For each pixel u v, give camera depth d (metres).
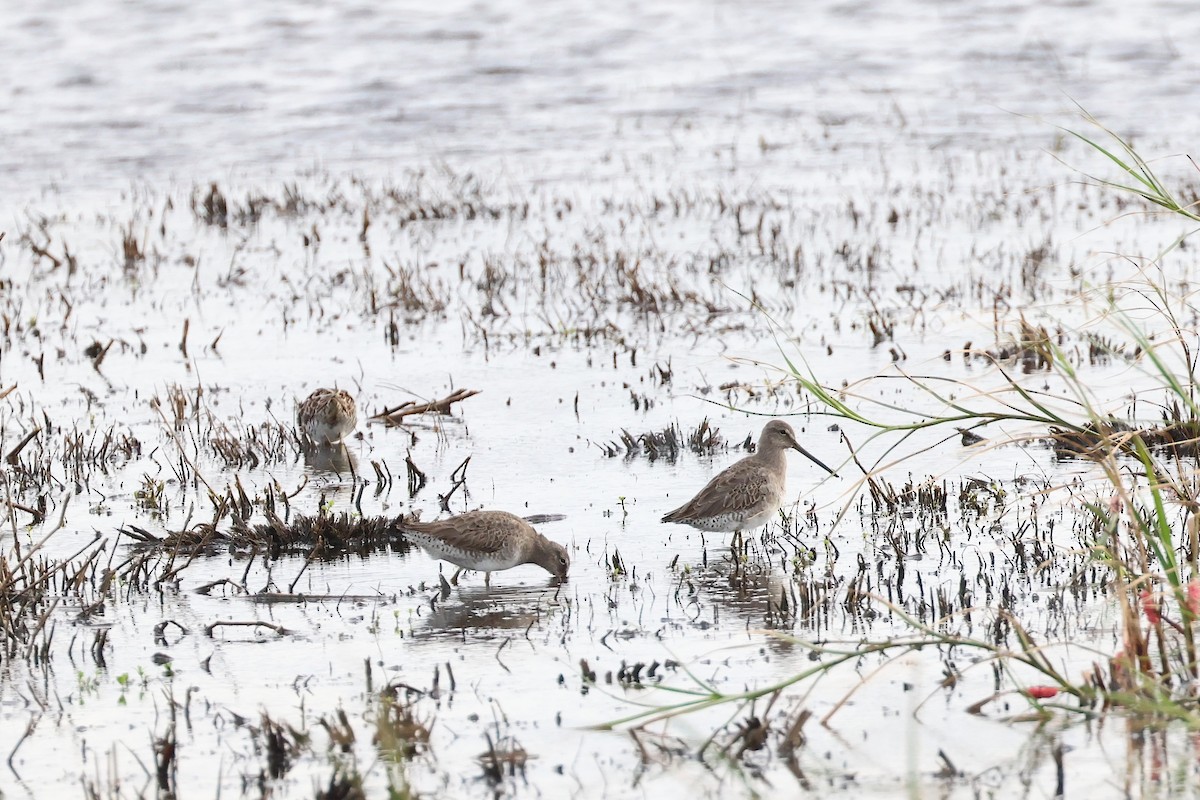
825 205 26.70
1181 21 43.44
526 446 15.23
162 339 19.98
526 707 8.94
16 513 13.23
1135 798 7.57
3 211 28.25
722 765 8.13
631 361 18.33
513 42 44.69
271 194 29.17
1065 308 19.06
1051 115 33.50
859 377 17.05
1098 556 10.63
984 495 12.91
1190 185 24.83
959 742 8.28
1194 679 8.73
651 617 10.45
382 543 12.38
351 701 9.08
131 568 11.30
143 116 36.62
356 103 37.75
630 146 33.00
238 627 10.40
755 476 11.84
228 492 12.90
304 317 20.97
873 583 10.95
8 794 7.98
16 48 44.69
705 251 23.78
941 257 22.70
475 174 30.69
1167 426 11.89
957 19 45.72
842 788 7.82
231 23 47.94
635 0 50.53
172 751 8.19
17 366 18.75
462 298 21.64
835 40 43.75
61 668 9.71
